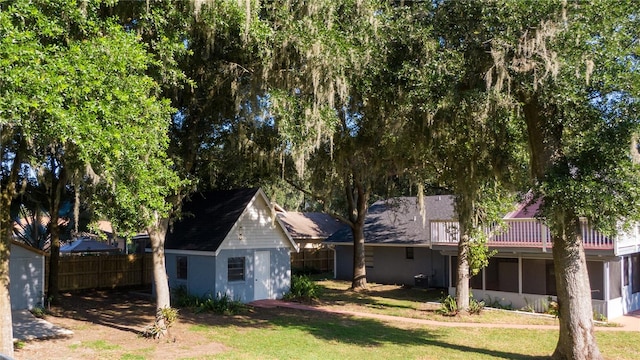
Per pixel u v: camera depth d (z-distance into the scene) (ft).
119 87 27.12
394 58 36.45
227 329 46.52
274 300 66.39
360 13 36.35
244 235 64.75
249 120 44.52
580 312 34.30
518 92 33.76
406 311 59.47
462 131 40.29
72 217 63.57
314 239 118.52
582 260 34.81
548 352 39.19
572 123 32.65
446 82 33.19
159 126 30.48
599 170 30.91
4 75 20.62
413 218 86.94
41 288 55.57
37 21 24.06
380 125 44.09
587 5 29.48
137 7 33.83
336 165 54.34
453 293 67.62
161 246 43.57
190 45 40.16
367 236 87.25
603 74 29.96
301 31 35.88
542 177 33.24
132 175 29.50
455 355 37.76
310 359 35.53
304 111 37.73
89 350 36.70
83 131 23.39
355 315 56.34
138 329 45.42
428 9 34.45
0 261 32.94
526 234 60.18
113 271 79.05
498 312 58.65
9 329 32.99
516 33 30.68
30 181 58.39
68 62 24.22
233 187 73.26
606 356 38.06
